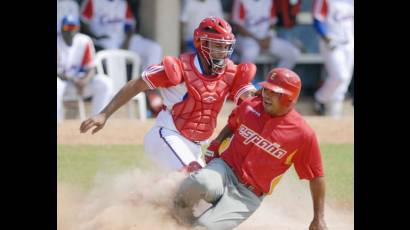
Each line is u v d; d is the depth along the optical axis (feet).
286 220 98.94
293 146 78.59
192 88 83.71
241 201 79.77
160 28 209.77
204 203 82.94
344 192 111.45
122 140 155.02
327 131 173.27
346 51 201.36
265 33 213.66
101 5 199.52
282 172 80.33
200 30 83.25
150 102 199.21
